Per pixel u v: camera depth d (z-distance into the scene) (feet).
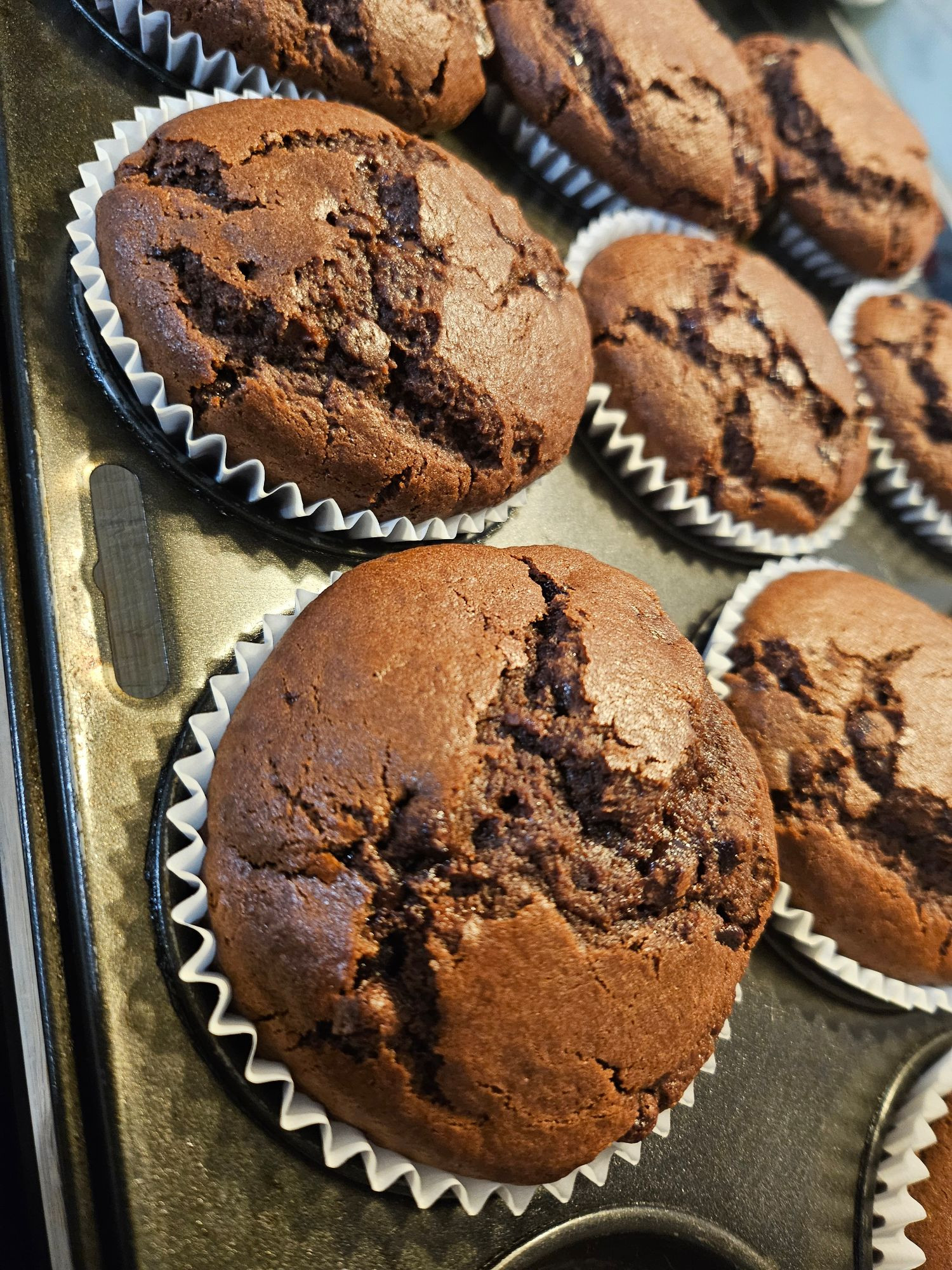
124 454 0.45
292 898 0.36
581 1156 0.38
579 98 0.61
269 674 0.40
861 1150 0.51
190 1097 0.37
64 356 0.45
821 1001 0.54
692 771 0.41
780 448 0.61
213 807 0.39
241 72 0.53
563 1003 0.37
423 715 0.37
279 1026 0.36
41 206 0.47
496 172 0.65
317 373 0.46
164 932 0.38
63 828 0.39
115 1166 0.35
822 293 0.79
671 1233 0.45
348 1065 0.36
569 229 0.66
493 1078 0.36
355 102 0.56
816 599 0.58
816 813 0.52
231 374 0.45
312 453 0.46
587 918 0.38
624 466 0.60
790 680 0.55
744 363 0.61
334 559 0.49
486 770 0.37
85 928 0.37
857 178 0.73
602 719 0.39
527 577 0.43
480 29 0.61
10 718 0.41
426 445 0.48
